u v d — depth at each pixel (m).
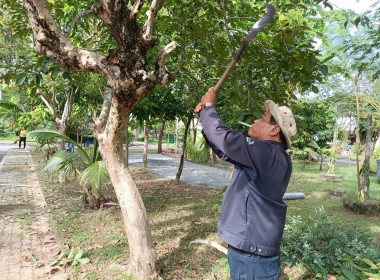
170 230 4.87
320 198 7.47
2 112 8.42
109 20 2.37
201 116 1.92
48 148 11.69
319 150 11.63
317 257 3.10
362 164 7.38
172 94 7.62
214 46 3.79
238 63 3.66
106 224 5.12
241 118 2.97
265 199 1.78
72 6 4.69
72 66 2.57
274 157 1.81
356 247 3.21
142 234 3.41
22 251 4.09
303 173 11.84
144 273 3.37
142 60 2.51
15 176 9.39
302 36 2.92
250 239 1.78
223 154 1.90
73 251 3.93
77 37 5.21
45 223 5.19
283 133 1.87
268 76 3.67
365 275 2.67
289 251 3.34
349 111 7.39
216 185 8.73
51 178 8.80
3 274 3.48
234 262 1.86
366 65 6.10
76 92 7.79
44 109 8.50
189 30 3.77
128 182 3.48
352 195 7.63
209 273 3.56
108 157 3.46
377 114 7.05
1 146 21.19
